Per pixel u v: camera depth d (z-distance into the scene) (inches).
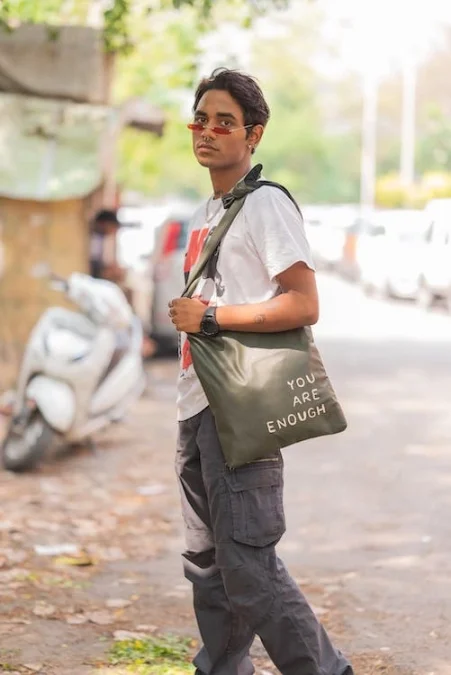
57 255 550.0
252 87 174.2
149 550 293.3
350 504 344.2
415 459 413.4
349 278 1473.9
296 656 171.6
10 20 531.8
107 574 271.6
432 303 1077.8
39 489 360.2
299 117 3235.7
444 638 227.6
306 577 270.4
